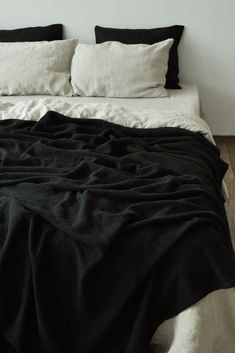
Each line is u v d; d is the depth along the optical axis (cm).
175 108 230
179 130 171
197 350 104
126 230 108
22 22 286
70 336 112
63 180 131
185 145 159
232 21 266
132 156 148
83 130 172
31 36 275
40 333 112
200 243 106
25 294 110
